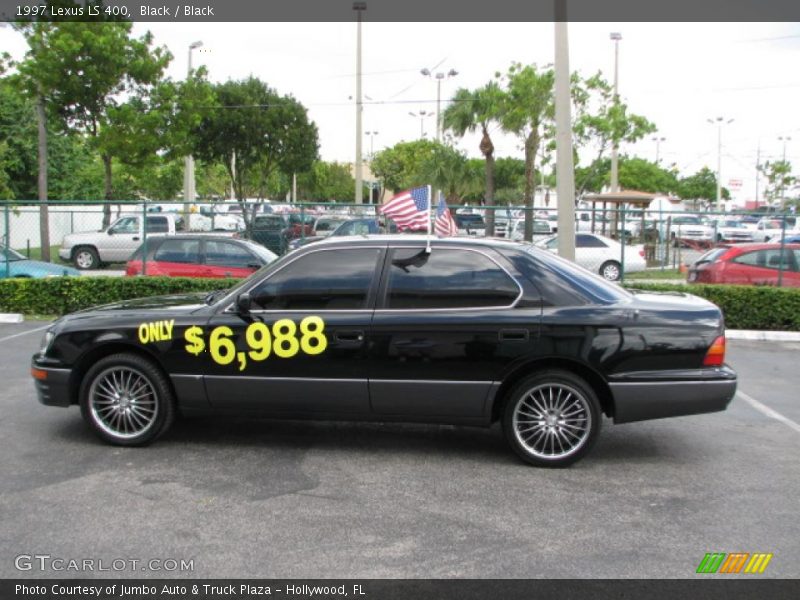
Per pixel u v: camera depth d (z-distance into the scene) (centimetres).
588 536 464
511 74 2778
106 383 625
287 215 1683
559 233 1335
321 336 589
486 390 580
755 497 534
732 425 726
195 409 616
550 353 574
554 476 571
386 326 584
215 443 641
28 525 470
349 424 704
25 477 554
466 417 588
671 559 434
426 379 583
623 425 720
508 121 2786
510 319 577
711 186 7931
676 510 507
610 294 596
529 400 588
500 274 591
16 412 729
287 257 612
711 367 575
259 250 1461
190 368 607
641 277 2109
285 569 416
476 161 3644
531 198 2852
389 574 412
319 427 693
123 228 2302
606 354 570
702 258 1623
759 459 621
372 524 477
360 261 604
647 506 514
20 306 1395
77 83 2266
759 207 6762
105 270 2266
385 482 553
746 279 1534
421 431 685
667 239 2180
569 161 1316
